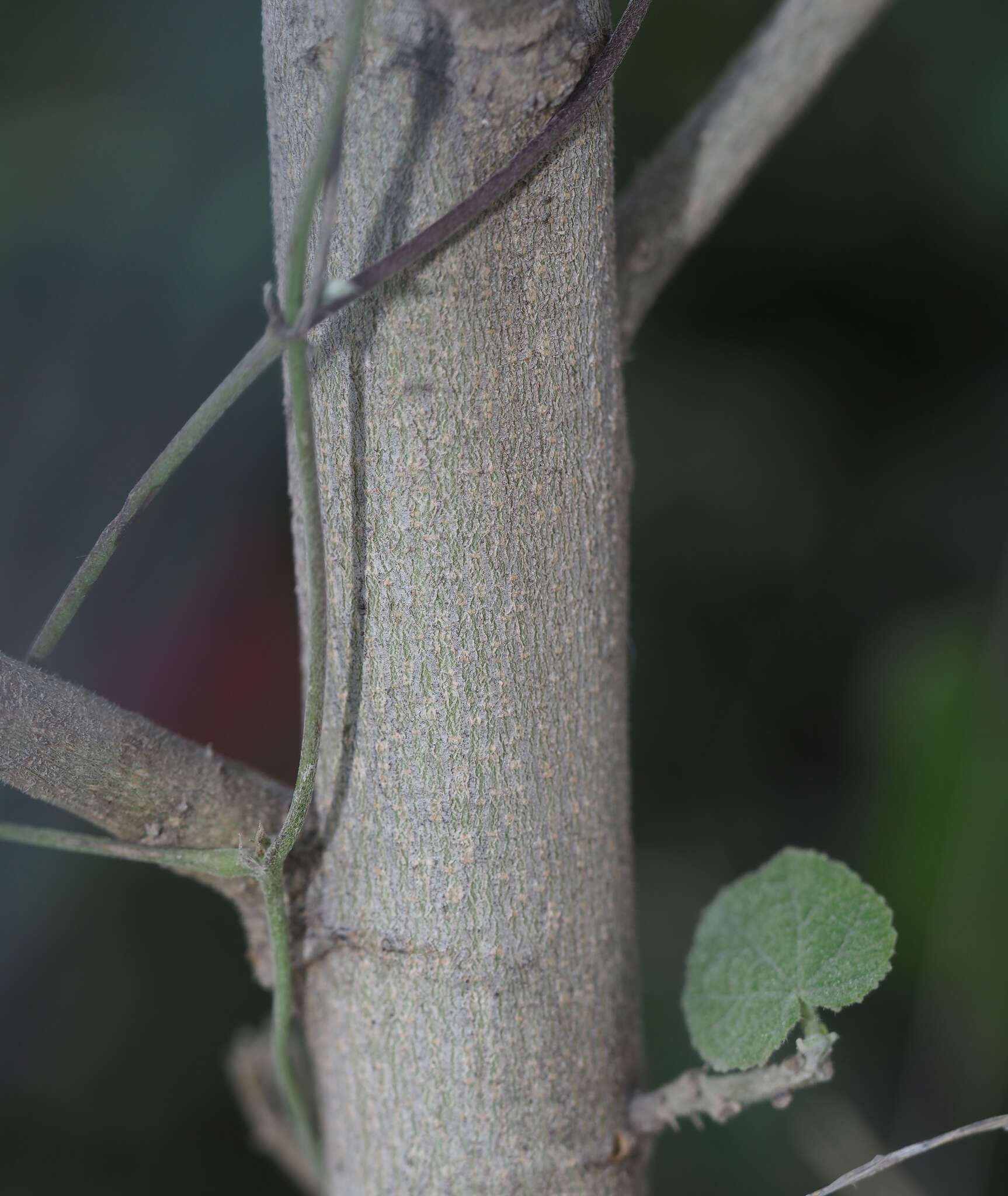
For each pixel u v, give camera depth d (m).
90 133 0.71
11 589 0.71
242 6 0.71
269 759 0.75
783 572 0.85
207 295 0.71
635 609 0.85
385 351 0.56
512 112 0.55
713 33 0.79
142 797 0.57
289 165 0.56
